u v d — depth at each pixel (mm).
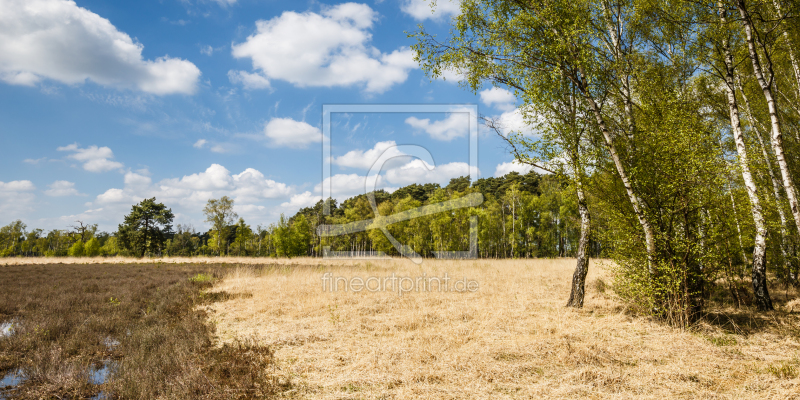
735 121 7965
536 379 4578
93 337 6469
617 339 6090
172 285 13523
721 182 6547
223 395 4117
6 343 5871
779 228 9922
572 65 7461
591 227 8727
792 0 7387
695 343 5879
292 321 7652
